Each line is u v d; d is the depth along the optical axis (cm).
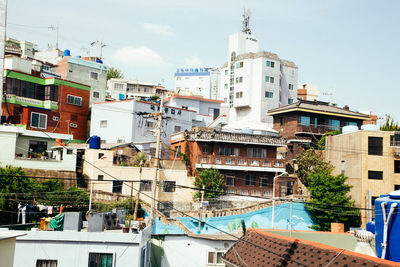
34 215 3036
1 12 1270
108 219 2505
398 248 1419
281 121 6788
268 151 5238
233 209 4222
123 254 2064
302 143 6275
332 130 6562
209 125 6675
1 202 3066
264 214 4359
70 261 2028
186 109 6297
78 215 2166
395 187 4766
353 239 1853
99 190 3884
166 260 2834
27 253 2003
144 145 5088
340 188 4528
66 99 5228
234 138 5034
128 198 3916
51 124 4703
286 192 5150
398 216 1438
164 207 4347
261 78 7881
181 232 3566
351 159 4950
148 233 2455
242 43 8869
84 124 5506
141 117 5697
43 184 3444
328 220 4419
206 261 2800
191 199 4547
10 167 3281
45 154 3919
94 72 6656
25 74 4794
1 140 3588
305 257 1340
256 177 5081
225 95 8581
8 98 4569
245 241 1691
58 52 8381
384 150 4800
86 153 4281
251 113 7988
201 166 4800
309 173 5266
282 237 1548
